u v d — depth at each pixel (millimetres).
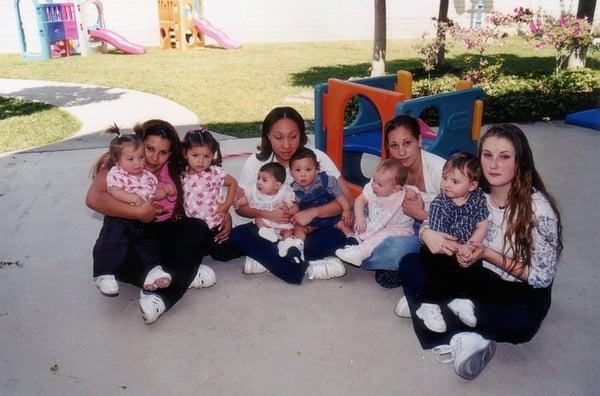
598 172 5270
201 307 3230
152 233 3258
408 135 3213
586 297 3270
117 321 3117
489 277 2775
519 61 12328
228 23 16234
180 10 13859
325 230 3572
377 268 3330
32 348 2898
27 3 14586
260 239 3508
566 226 4145
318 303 3258
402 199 3279
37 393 2586
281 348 2875
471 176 2717
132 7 15703
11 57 13312
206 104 8328
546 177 5133
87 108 8188
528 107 7070
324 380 2645
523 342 2766
